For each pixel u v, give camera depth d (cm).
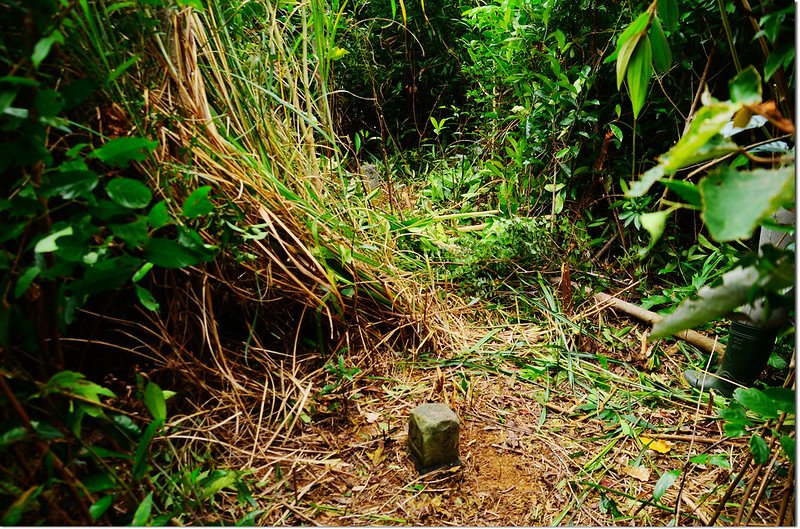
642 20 97
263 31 200
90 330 141
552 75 269
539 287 238
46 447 82
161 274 149
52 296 89
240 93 182
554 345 195
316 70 230
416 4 428
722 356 182
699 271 227
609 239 265
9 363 86
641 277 237
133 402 130
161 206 89
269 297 173
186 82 159
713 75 233
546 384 177
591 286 236
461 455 145
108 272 87
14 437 77
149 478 113
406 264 234
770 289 55
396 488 133
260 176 172
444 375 179
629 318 219
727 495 113
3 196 95
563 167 254
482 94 358
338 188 226
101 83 115
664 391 174
